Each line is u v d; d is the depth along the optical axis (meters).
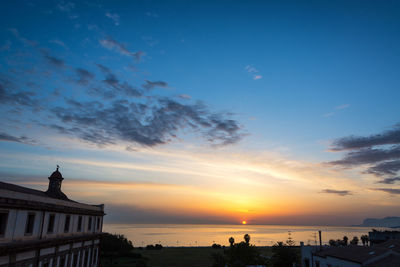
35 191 35.59
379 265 32.12
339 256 38.38
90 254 44.12
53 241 30.84
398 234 66.81
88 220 43.75
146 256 107.62
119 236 105.88
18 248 24.41
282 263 61.31
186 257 104.44
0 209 22.77
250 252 62.94
